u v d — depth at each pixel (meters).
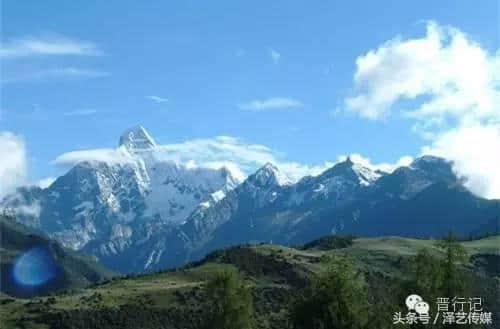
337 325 100.12
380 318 104.25
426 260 110.56
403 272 113.19
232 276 119.19
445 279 109.94
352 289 102.62
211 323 118.06
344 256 106.69
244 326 117.25
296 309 104.06
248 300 118.94
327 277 103.12
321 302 101.81
